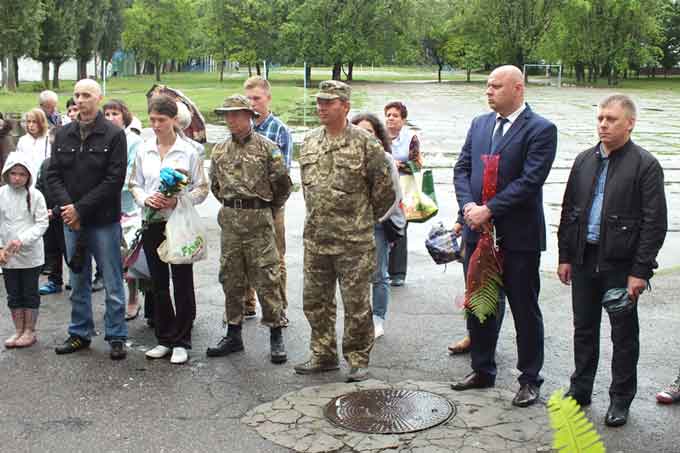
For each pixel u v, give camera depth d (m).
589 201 5.09
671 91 62.09
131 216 7.30
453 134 26.50
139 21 62.81
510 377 5.86
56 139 6.14
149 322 7.13
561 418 2.63
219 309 7.61
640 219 4.91
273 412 5.18
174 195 6.00
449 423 4.99
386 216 5.80
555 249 10.19
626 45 70.00
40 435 4.84
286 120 30.08
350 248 5.68
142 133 7.19
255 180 6.02
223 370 6.00
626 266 4.98
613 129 4.90
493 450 4.61
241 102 5.91
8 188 6.45
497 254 5.25
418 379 5.80
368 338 5.79
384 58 69.12
